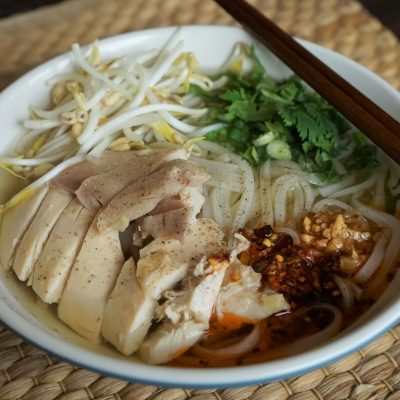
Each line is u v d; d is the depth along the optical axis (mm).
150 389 327
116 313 331
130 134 410
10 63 476
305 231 379
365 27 501
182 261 347
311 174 405
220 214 396
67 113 406
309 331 346
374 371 331
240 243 357
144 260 343
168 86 435
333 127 410
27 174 404
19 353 342
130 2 524
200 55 455
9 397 326
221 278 342
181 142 413
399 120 394
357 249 370
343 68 422
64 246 352
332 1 521
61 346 301
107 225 352
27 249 355
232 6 449
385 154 390
